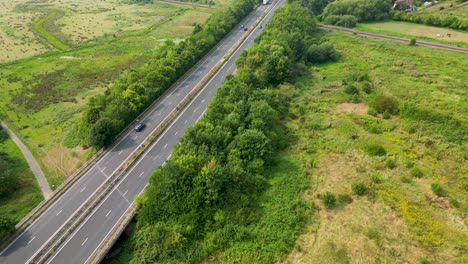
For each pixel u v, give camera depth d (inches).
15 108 3996.1
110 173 2844.5
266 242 2114.9
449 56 4835.1
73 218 2394.2
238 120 3043.8
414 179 2551.7
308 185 2571.4
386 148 2918.3
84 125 3297.2
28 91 4387.3
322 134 3230.8
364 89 3981.3
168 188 2338.8
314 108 3703.3
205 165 2460.6
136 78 4079.7
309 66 4943.4
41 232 2304.4
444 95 3769.7
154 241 2139.5
